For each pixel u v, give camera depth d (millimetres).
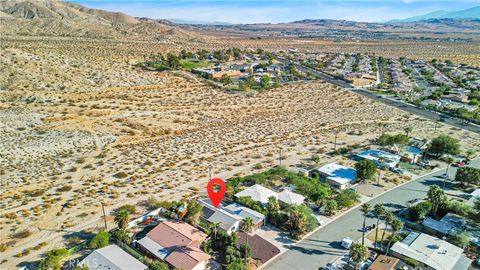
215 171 93875
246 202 73875
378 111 155750
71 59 198750
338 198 76062
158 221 68812
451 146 101375
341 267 56656
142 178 89062
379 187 85250
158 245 59281
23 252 59844
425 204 70562
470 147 112688
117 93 164500
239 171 94062
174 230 62125
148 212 72812
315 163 98812
